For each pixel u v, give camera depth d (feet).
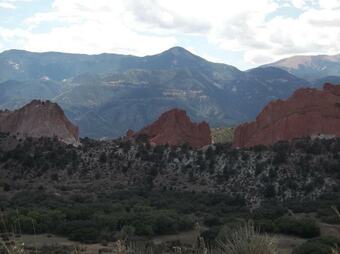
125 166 451.12
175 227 186.70
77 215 218.79
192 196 363.35
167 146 479.82
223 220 206.49
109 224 187.01
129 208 268.00
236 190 367.66
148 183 416.87
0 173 439.63
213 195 360.69
